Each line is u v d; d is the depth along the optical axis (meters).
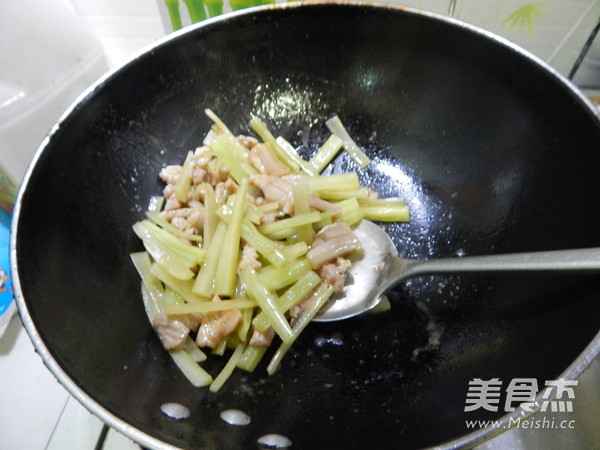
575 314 0.16
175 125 0.25
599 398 0.20
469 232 0.23
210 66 0.24
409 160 0.26
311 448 0.16
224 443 0.16
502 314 0.19
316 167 0.26
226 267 0.21
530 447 0.19
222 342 0.21
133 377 0.18
